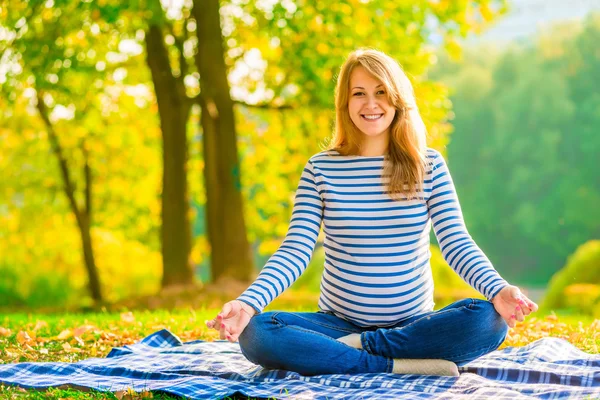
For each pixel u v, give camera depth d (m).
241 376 4.04
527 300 3.60
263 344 3.94
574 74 48.16
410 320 4.07
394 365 3.92
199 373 4.20
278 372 3.97
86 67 13.73
